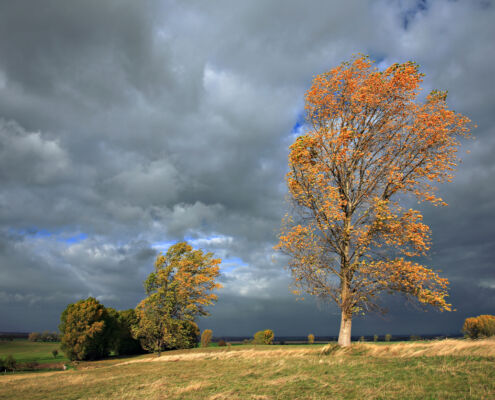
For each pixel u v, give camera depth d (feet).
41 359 187.42
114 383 52.13
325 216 68.44
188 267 133.49
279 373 47.80
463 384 31.96
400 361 48.16
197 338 192.95
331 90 73.36
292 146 71.41
